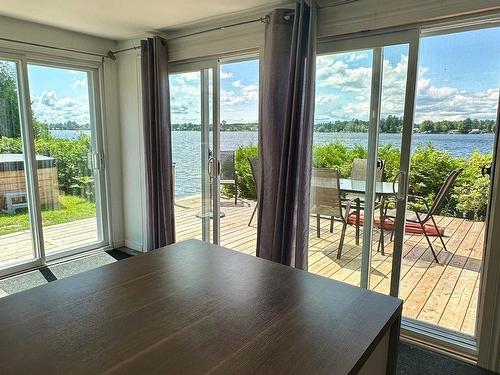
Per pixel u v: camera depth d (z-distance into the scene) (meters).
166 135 3.46
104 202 4.02
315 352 0.94
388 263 2.57
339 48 2.47
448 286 2.80
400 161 2.33
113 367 0.88
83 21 3.04
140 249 4.03
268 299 1.23
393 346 1.21
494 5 1.87
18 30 3.04
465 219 2.76
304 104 2.44
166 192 3.51
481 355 2.10
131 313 1.13
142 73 3.44
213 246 1.81
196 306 1.18
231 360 0.91
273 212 2.74
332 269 2.77
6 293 2.95
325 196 2.74
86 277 1.41
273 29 2.53
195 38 3.18
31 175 3.36
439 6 2.01
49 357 0.91
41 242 3.49
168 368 0.87
